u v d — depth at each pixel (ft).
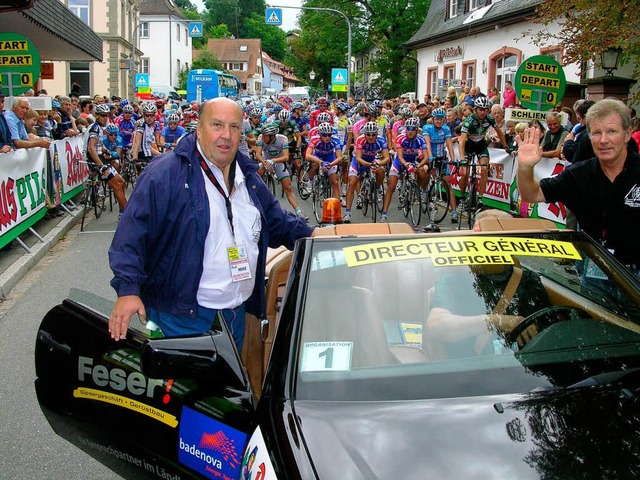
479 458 6.77
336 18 145.48
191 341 8.64
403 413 7.52
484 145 37.78
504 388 8.01
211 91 166.91
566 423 7.27
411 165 38.04
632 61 49.03
